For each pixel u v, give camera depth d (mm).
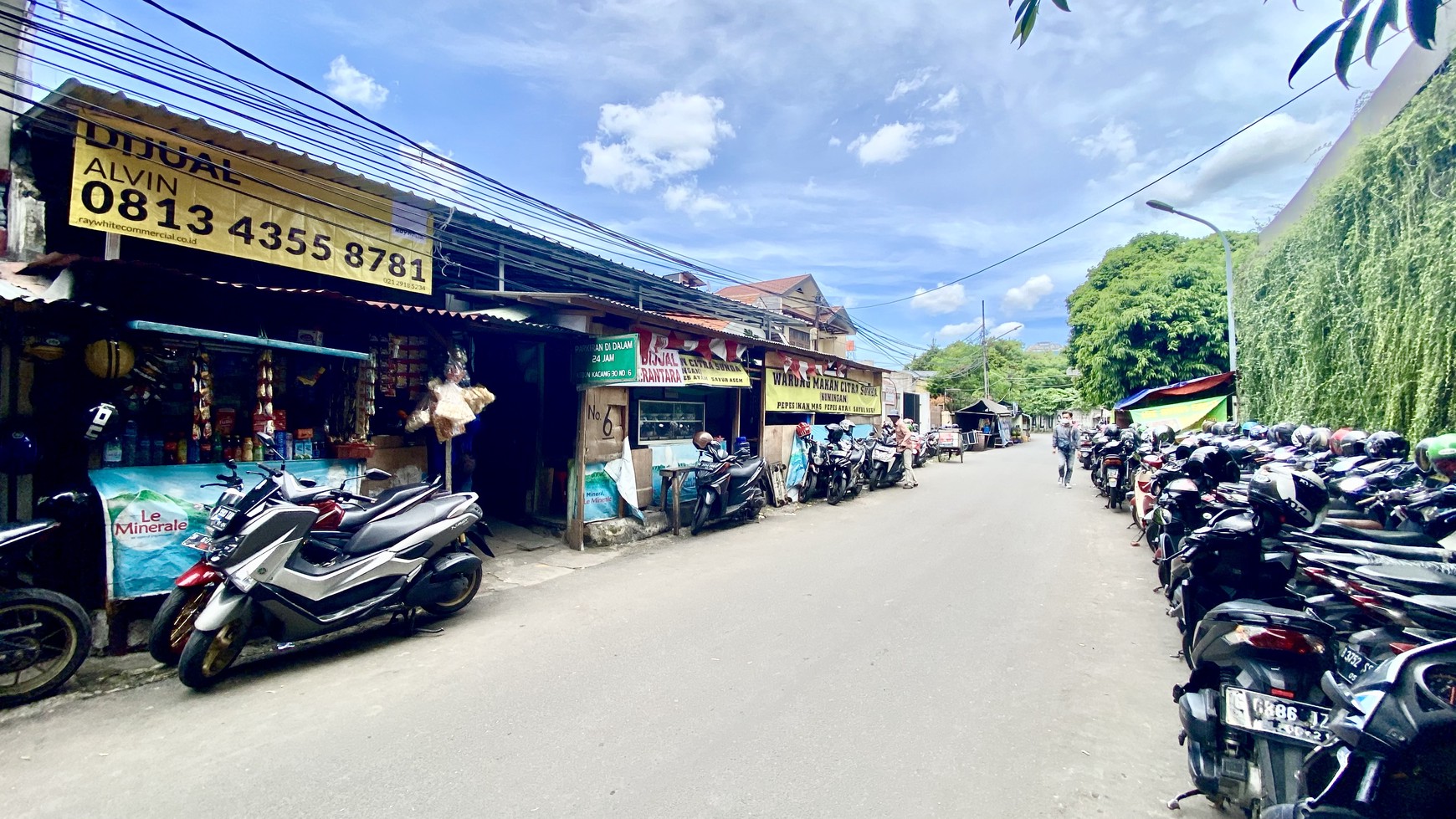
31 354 4562
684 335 9062
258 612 4027
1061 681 3941
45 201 5254
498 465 9039
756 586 6012
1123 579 6312
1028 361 53406
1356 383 7293
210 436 5094
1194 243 20641
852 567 6730
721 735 3270
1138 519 8758
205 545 4027
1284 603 3361
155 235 5375
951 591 5855
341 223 6477
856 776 2912
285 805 2705
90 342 4648
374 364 6324
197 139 5547
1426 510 3488
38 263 4562
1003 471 18578
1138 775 2941
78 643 3812
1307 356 8242
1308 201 10211
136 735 3291
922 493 13195
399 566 4633
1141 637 4715
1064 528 9039
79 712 3555
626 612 5238
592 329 7762
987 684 3883
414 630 4809
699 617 5102
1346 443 5500
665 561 7027
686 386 8922
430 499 5344
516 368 8852
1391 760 1779
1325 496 3594
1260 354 10492
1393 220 6738
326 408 6109
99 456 4590
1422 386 5863
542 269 9375
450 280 8062
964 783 2867
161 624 3975
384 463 6574
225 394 5633
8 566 3752
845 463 11609
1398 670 1844
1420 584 2207
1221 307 17031
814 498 12102
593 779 2885
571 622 5000
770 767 2980
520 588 5957
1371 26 1320
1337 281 7719
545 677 3973
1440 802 1753
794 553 7445
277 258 6047
